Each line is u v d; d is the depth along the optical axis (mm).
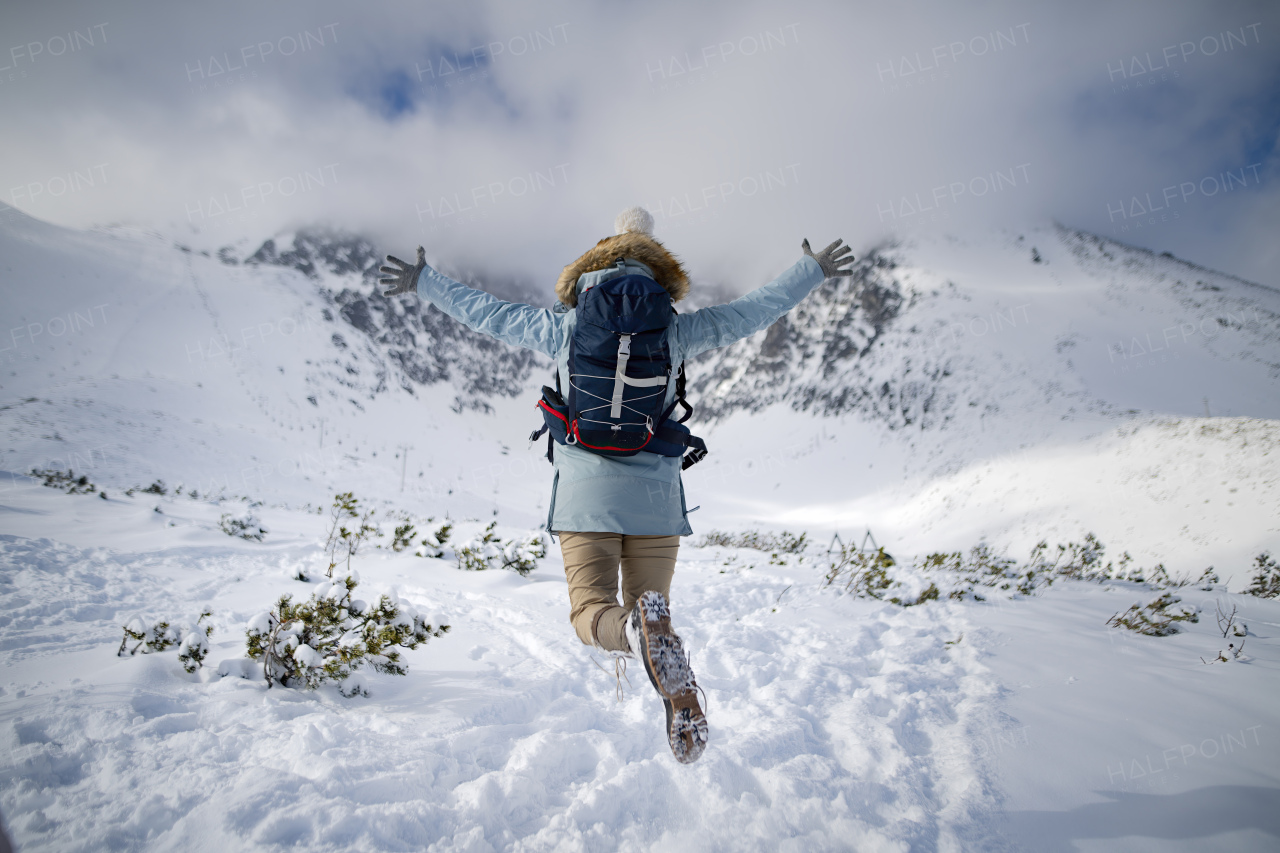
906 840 1738
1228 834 1781
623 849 1763
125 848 1532
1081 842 1774
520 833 1827
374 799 1830
